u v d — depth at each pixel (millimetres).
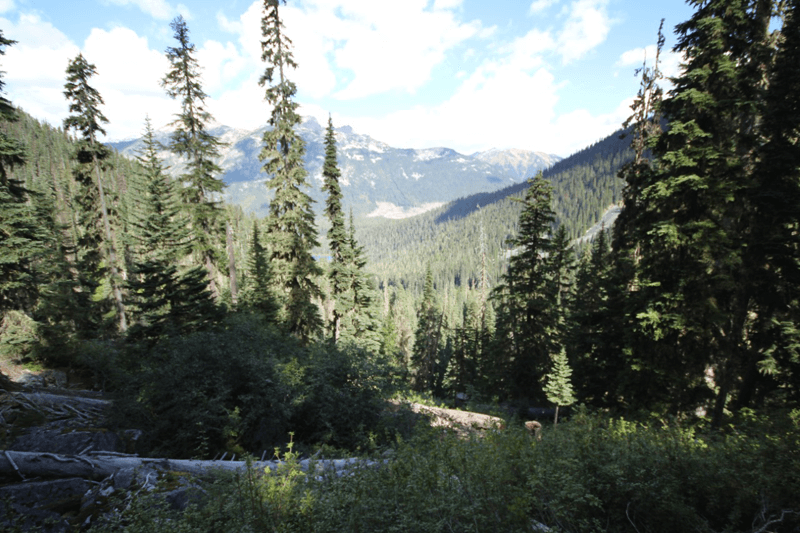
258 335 14344
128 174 71000
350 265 30062
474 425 12242
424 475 4797
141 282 16656
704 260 12031
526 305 24312
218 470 6160
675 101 13047
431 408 14828
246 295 27109
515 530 3764
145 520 4422
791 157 11023
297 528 4242
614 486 4617
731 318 12203
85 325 22297
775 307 11922
